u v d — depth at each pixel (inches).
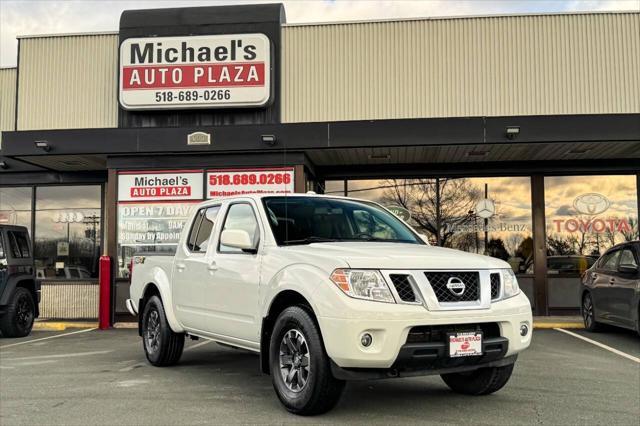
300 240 216.4
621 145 475.2
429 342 175.6
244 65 491.8
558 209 550.0
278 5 506.6
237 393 226.7
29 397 224.1
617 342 375.9
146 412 199.9
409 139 467.2
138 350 349.7
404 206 564.7
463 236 555.8
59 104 528.1
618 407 205.9
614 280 388.2
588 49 491.5
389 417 189.8
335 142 474.0
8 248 420.8
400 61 501.0
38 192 591.8
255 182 498.0
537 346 358.9
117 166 509.0
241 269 220.5
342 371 175.0
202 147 486.6
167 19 503.8
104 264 482.0
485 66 495.2
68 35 533.3
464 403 209.2
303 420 186.2
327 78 502.9
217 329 235.3
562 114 478.6
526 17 496.4
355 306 171.5
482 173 555.5
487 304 184.9
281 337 196.5
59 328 488.4
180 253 273.1
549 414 196.1
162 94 495.2
